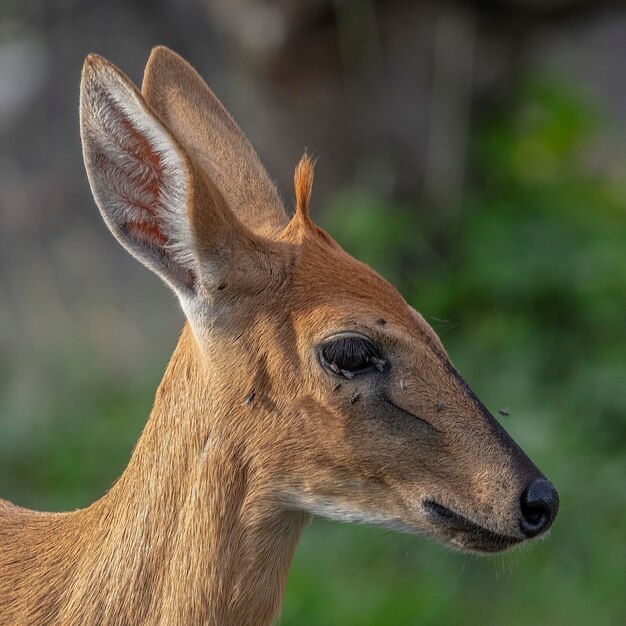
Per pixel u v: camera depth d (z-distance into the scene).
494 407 12.38
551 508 6.38
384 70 14.23
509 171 14.52
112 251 14.76
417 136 14.37
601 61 18.89
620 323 13.47
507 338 13.15
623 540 11.29
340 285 6.45
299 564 11.06
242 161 7.29
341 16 13.85
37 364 14.21
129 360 14.21
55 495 12.58
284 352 6.32
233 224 6.33
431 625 10.47
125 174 6.34
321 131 14.35
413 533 6.44
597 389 12.60
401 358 6.35
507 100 14.88
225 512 6.38
